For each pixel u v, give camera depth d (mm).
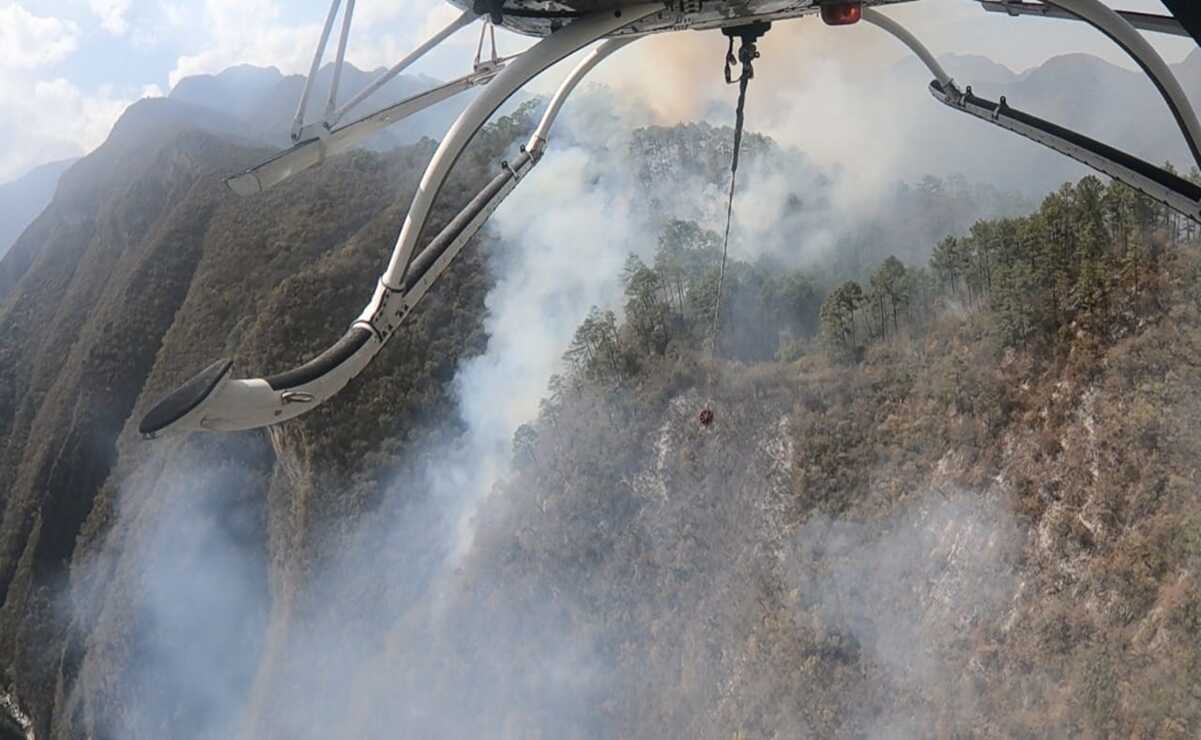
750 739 69312
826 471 76125
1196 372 58375
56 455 158250
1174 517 55344
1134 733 51438
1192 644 51250
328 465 110125
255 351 117625
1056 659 57656
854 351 82250
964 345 74000
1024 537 62906
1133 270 64438
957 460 69062
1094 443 61625
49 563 149750
